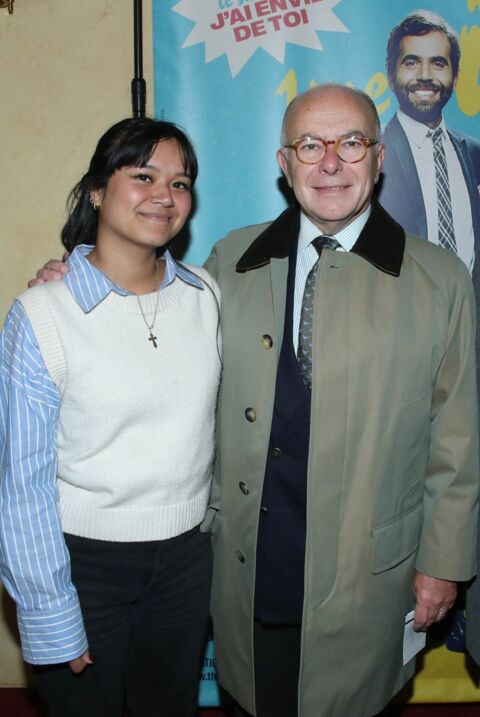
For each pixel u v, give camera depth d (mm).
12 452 1090
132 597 1235
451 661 1980
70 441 1148
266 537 1348
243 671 1425
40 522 1104
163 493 1184
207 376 1225
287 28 1694
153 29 1699
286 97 1716
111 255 1175
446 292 1293
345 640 1320
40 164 1802
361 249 1290
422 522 1380
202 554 1338
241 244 1471
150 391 1145
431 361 1284
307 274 1340
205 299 1298
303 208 1314
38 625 1109
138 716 1426
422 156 1745
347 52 1700
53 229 1831
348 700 1349
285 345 1312
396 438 1272
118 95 1765
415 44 1692
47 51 1754
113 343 1131
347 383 1258
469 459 1307
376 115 1294
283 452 1313
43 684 1223
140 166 1115
